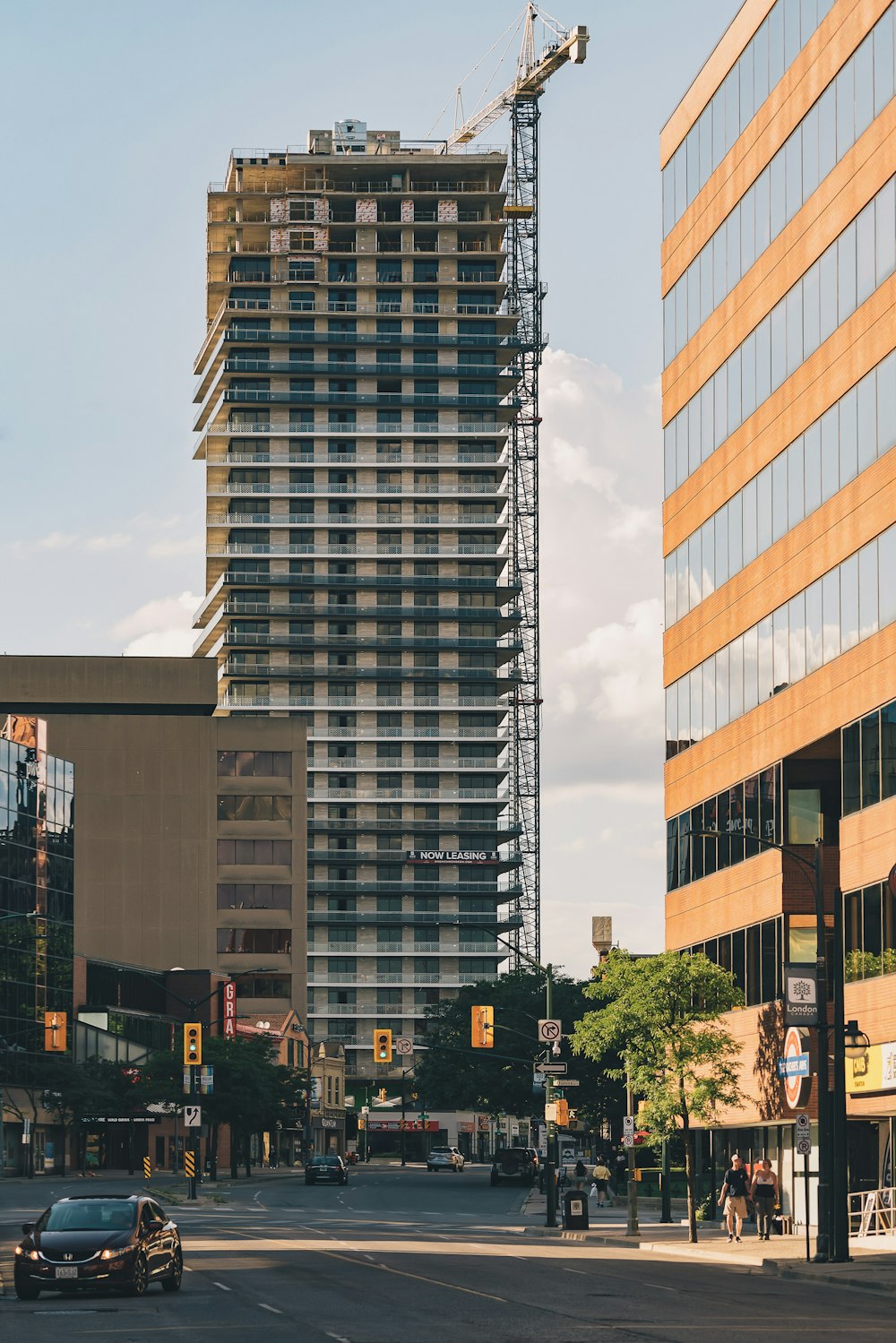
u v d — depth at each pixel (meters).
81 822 154.88
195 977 140.38
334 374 191.75
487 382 194.12
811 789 56.34
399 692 191.88
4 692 161.62
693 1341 22.02
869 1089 49.09
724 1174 66.69
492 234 196.25
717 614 63.12
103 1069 120.38
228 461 190.38
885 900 47.84
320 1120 167.00
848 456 50.56
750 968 58.84
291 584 190.00
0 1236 50.94
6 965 117.69
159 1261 30.50
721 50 63.16
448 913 190.00
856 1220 51.59
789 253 55.72
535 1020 116.62
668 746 69.12
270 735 157.88
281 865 156.25
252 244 193.62
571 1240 53.31
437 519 192.25
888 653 47.41
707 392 64.56
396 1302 28.39
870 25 49.00
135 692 162.88
